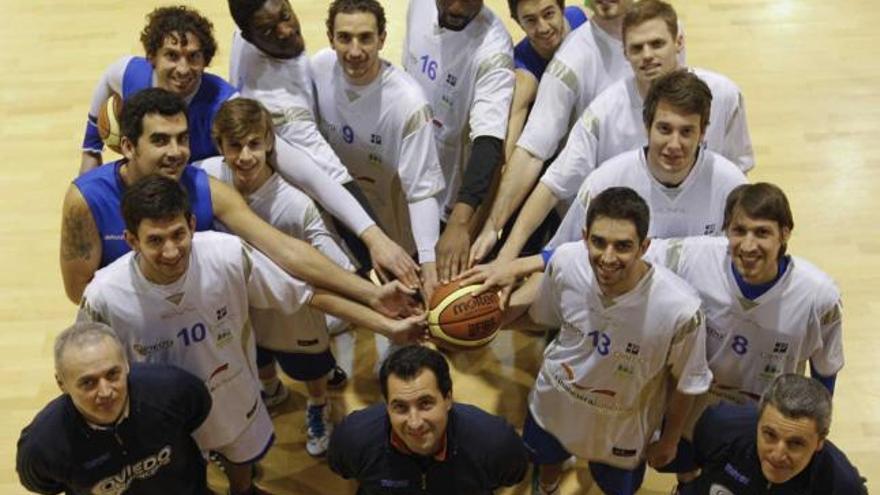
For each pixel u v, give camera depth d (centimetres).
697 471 343
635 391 299
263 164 326
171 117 296
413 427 249
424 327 328
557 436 324
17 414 396
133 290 280
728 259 288
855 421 383
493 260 366
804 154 514
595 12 353
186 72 336
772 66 584
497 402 401
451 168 397
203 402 285
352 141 373
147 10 673
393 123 360
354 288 315
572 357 302
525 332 430
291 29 351
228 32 642
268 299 305
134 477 279
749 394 305
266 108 338
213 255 286
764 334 290
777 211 267
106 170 308
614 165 314
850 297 434
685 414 304
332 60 365
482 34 369
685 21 630
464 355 422
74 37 643
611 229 265
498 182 367
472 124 364
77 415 263
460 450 265
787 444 237
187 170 312
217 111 323
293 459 381
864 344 413
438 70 378
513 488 371
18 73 607
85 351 251
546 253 319
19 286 455
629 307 282
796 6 641
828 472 247
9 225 489
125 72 354
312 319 349
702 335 283
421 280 343
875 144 520
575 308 293
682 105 288
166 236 265
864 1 644
